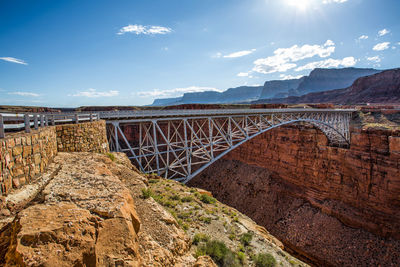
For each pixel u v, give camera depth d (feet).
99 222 13.84
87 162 28.17
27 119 24.16
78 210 14.40
